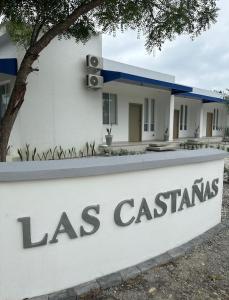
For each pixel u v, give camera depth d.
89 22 6.84
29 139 8.62
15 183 1.98
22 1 5.78
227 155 3.67
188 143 15.07
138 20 6.72
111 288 2.37
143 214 2.67
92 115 10.22
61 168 2.09
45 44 5.43
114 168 2.33
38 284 2.16
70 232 2.22
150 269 2.66
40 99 8.78
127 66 13.09
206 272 2.69
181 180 3.00
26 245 2.06
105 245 2.43
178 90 13.38
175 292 2.38
